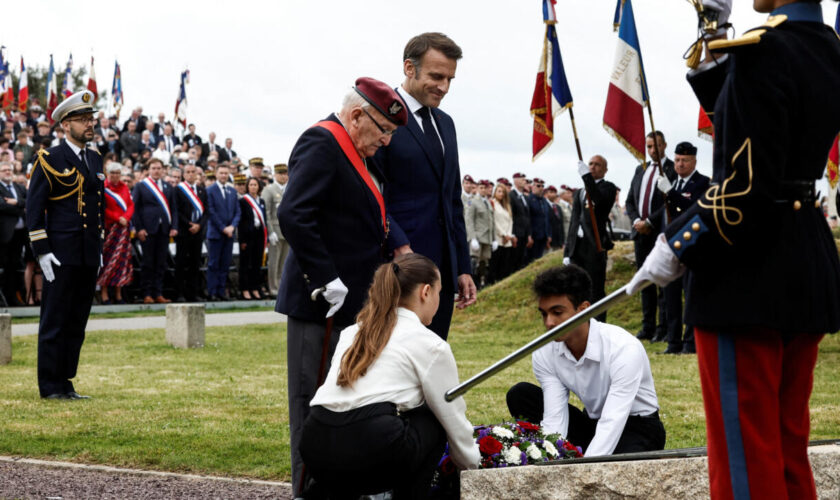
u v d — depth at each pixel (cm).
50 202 793
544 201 2300
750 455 263
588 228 1114
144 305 1677
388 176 482
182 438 619
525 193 2233
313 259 430
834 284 271
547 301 456
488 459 404
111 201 1652
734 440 265
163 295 1848
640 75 846
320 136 442
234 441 609
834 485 334
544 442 421
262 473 533
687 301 277
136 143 2325
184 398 793
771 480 261
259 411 730
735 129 255
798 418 277
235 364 1035
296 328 447
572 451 430
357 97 446
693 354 1061
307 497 409
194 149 2311
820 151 262
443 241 490
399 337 381
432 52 486
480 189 2045
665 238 266
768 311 259
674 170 1067
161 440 612
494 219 2058
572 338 458
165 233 1712
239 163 2350
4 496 476
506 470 362
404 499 387
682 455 358
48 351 789
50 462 557
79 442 606
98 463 559
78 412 716
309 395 443
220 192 1834
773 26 262
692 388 831
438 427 386
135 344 1222
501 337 1319
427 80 487
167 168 1941
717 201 256
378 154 479
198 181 1798
